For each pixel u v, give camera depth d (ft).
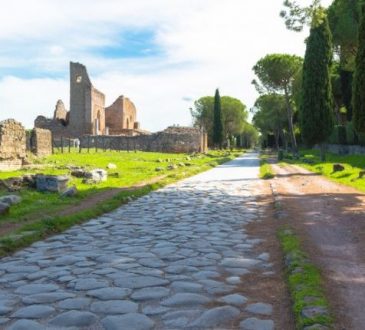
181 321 16.81
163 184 71.82
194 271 23.61
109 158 138.21
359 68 70.13
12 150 91.25
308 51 124.77
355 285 21.06
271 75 190.29
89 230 35.70
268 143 378.53
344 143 160.45
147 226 37.27
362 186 64.39
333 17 146.41
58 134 253.85
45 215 41.09
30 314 17.65
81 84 251.60
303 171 102.78
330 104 124.88
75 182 71.51
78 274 23.18
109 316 17.35
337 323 16.33
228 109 359.25
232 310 17.92
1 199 46.73
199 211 45.19
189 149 234.17
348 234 32.73
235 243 30.60
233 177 90.12
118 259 26.30
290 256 24.97
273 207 47.93
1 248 28.04
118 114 288.71
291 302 18.86
